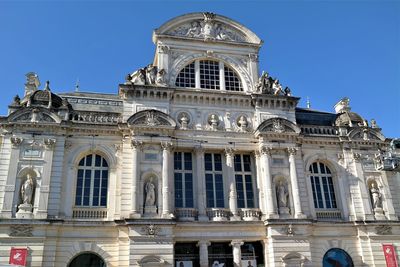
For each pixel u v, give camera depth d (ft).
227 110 118.93
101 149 107.55
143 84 114.32
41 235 93.91
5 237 91.66
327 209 117.19
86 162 107.45
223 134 115.34
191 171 111.96
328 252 111.24
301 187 115.24
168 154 107.34
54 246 94.43
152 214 100.63
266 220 105.81
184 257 103.30
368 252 112.88
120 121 110.52
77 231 97.40
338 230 113.50
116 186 104.47
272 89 124.88
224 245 106.93
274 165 114.21
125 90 112.06
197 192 107.96
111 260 96.99
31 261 91.30
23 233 92.99
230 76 126.93
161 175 104.73
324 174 122.52
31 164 100.48
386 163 120.26
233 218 106.52
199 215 105.09
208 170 113.29
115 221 98.22
